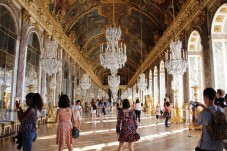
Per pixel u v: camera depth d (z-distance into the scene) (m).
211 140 3.01
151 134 10.14
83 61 33.78
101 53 10.99
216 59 11.11
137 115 15.66
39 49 14.76
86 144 7.71
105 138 9.04
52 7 17.00
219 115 3.02
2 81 9.92
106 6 23.39
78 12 22.44
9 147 7.03
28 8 12.39
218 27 11.34
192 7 13.81
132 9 23.58
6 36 10.31
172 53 10.97
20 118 4.39
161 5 19.59
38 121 13.75
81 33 28.12
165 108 13.41
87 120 18.33
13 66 10.95
